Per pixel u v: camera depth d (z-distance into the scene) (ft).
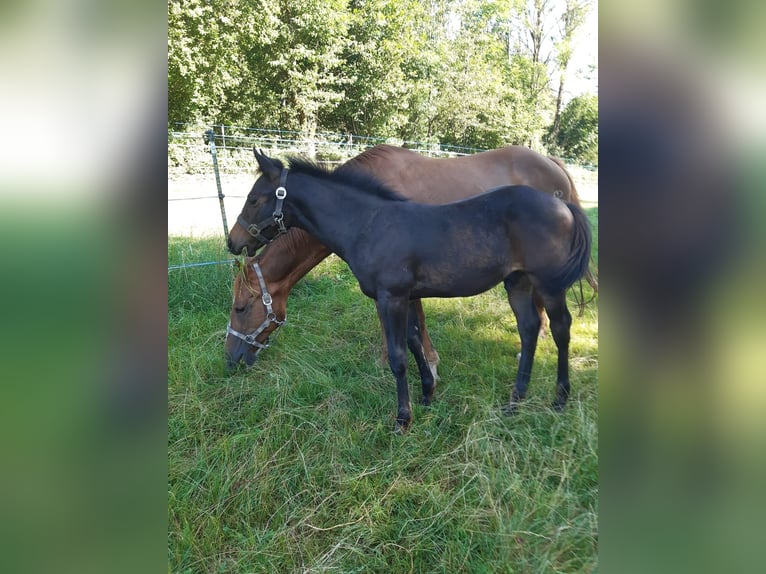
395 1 46.52
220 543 6.51
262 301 10.39
